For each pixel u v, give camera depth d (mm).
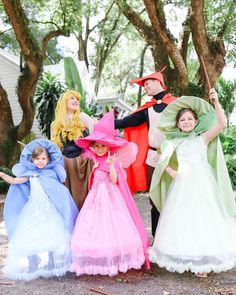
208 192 3301
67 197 3512
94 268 3156
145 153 4172
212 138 3525
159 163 3600
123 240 3191
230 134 14164
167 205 3402
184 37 11531
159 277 3309
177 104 3600
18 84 10516
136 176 4184
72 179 3869
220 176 3434
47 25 15602
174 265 3119
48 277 3373
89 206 3393
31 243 3199
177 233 3160
